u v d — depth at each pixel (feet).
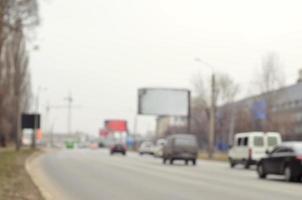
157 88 306.55
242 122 312.09
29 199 61.98
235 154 151.53
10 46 249.34
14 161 146.82
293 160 96.99
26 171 110.42
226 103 349.41
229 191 77.30
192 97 371.56
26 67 262.88
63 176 106.63
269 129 274.36
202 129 379.14
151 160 194.49
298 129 352.08
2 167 114.83
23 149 271.08
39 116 273.54
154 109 305.53
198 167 150.71
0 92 237.25
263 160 107.14
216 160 210.59
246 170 139.95
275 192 76.02
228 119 345.92
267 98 274.98
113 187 83.41
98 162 168.35
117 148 260.01
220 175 114.42
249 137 145.38
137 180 97.66
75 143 529.45
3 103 255.29
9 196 63.41
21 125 270.46
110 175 110.32
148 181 95.50
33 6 90.22
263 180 101.76
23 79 263.70
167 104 305.53
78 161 173.17
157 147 226.99
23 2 88.74
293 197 69.26
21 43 252.21
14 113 277.85
